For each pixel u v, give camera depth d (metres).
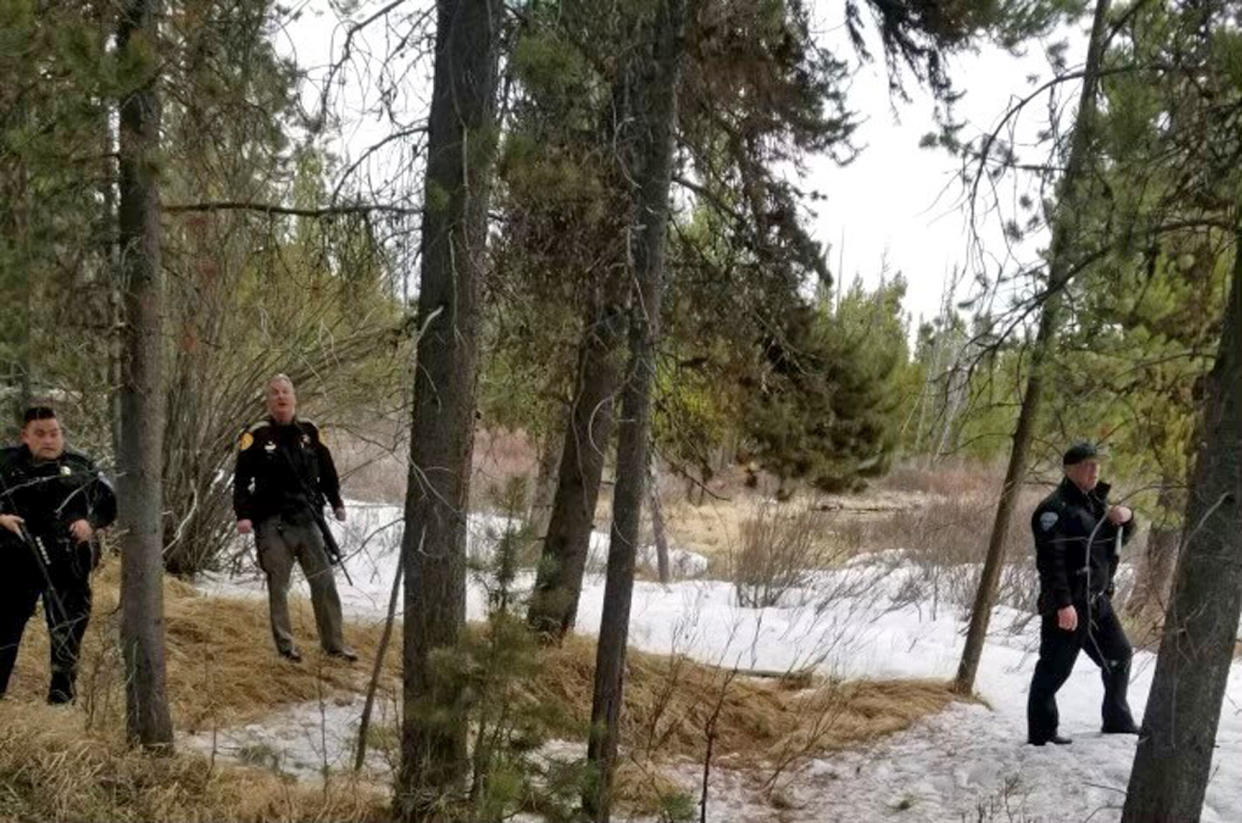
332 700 6.13
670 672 7.15
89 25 3.70
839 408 9.17
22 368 4.56
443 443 4.44
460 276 4.34
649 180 5.05
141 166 3.96
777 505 12.67
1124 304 5.72
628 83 4.95
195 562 9.06
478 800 3.82
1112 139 4.18
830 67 7.07
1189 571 4.16
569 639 7.31
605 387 7.14
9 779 4.03
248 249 4.78
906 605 10.45
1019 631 9.52
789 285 7.61
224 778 4.55
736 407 8.37
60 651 4.97
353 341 8.38
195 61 4.18
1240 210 4.05
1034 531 5.96
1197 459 4.25
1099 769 5.59
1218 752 5.86
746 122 7.06
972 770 5.82
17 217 3.92
